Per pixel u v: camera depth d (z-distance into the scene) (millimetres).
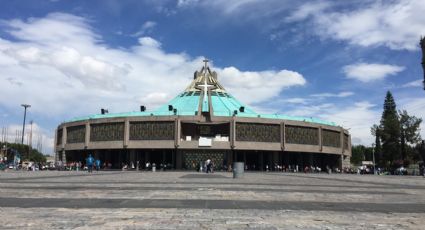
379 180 42625
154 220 10359
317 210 13016
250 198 16953
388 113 125688
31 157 142625
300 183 31109
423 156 96500
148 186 23922
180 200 15648
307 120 93188
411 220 11023
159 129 84938
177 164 85188
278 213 12062
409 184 33531
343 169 98438
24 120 88750
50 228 9000
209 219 10664
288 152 92312
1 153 119250
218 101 105062
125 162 90438
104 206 13344
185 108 102125
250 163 92250
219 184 27172
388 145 106000
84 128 91938
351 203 15562
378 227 9742
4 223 9688
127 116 86625
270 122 86875
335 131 98062
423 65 62000
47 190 20000
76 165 77688
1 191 19250
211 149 85312
